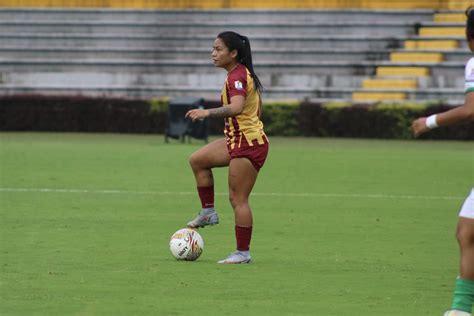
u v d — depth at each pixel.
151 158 76.69
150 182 60.59
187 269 33.00
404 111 104.50
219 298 28.52
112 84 121.06
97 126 109.31
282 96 116.75
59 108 109.88
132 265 33.62
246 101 33.59
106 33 126.19
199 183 35.75
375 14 124.62
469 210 24.19
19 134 106.44
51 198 52.66
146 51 122.62
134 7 129.00
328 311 27.09
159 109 108.06
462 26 121.19
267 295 29.02
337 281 31.31
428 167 72.38
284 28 124.31
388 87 115.12
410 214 48.44
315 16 125.69
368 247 38.50
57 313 26.48
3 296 28.53
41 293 28.95
